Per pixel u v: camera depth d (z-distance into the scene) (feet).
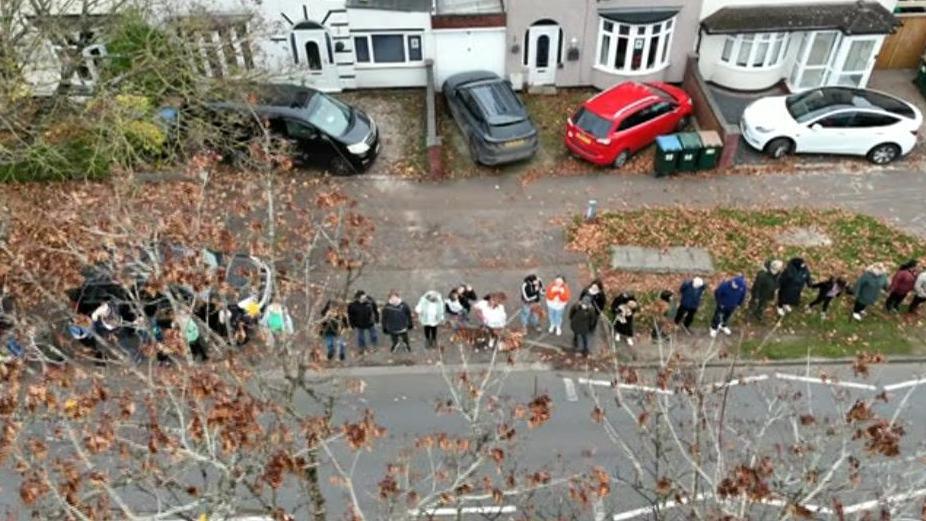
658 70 68.95
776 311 50.37
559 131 65.98
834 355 47.70
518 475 39.88
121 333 38.06
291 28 65.82
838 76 68.13
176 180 53.06
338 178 61.46
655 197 59.62
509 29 66.39
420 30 66.49
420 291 52.11
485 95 62.23
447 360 47.52
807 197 59.52
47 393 22.99
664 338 48.21
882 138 61.05
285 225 47.39
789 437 40.70
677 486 25.58
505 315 47.37
